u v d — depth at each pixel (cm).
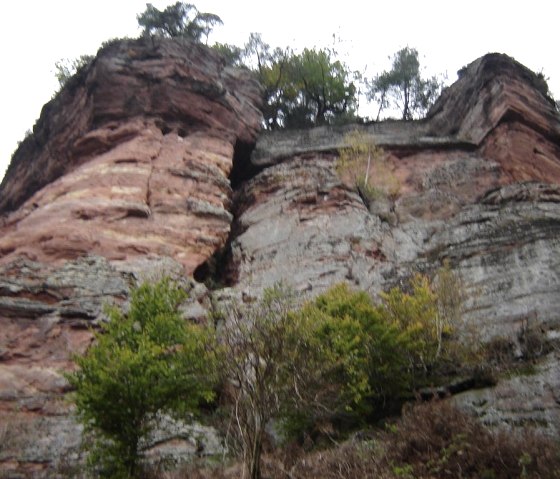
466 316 1942
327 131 3641
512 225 2383
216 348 1451
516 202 2572
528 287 1978
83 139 2958
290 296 1636
